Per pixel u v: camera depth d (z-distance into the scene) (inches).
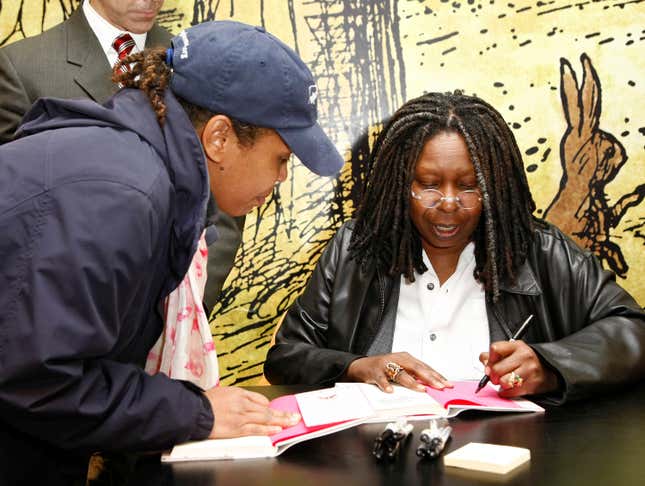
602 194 97.8
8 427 46.3
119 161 43.3
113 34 84.0
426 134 66.9
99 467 58.6
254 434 48.0
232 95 47.4
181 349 56.1
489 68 97.7
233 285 100.7
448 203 65.9
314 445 48.0
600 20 96.3
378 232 72.6
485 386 61.0
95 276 40.9
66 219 40.9
